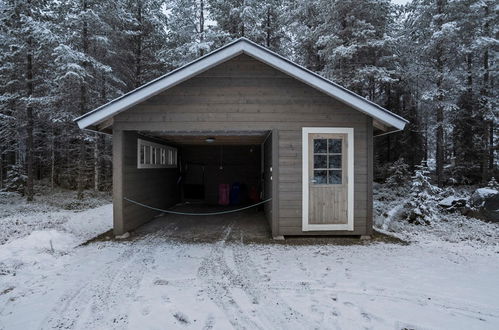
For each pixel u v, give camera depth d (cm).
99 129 601
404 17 1530
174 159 1009
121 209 566
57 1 1095
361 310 287
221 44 1374
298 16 1410
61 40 992
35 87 1116
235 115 555
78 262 425
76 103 1125
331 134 560
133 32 1281
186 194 1105
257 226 678
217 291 328
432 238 571
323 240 546
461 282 357
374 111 520
